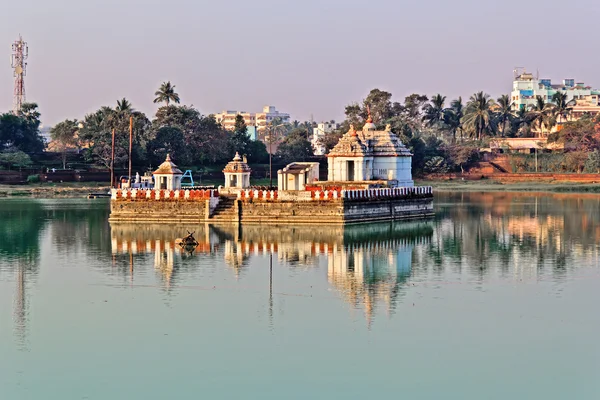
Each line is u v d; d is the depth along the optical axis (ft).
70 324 203.82
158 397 160.76
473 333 195.00
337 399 159.74
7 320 207.31
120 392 162.91
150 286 241.35
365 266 269.85
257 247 307.37
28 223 393.91
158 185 427.33
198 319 206.90
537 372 171.63
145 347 186.80
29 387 165.68
